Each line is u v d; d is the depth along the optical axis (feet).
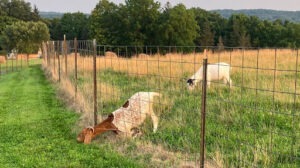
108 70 56.18
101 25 268.62
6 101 48.03
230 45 297.12
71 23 369.71
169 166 22.20
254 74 51.34
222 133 27.09
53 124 33.73
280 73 52.95
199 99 37.32
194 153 23.94
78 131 30.99
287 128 28.17
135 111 28.78
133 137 27.78
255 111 31.37
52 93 52.65
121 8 265.95
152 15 259.19
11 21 326.44
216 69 46.80
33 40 170.40
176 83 45.73
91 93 41.55
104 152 25.58
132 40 258.16
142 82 47.42
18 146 27.55
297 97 35.47
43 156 25.32
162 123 29.89
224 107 33.19
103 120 30.32
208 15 345.72
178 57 82.48
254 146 22.79
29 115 38.04
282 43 287.07
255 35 302.45
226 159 22.07
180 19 258.78
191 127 28.60
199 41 296.71
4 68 139.44
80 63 56.70
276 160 22.20
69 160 24.49
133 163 23.13
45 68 99.55
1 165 23.82
